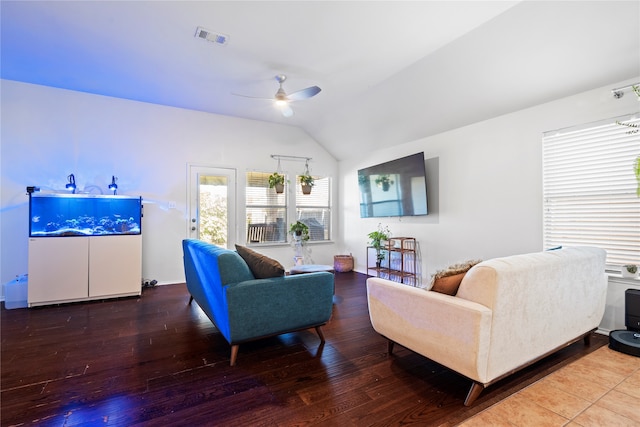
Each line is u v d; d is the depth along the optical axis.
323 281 2.53
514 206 3.34
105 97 4.37
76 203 3.79
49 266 3.61
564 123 2.96
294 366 2.16
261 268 2.38
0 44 3.01
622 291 2.64
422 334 1.94
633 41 2.29
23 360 2.25
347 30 2.72
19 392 1.84
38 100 4.02
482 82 3.19
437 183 4.23
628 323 2.49
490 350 1.65
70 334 2.75
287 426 1.54
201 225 5.02
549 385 1.90
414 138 4.55
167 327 2.94
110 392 1.84
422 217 4.45
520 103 3.22
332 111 4.83
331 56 3.17
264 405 1.71
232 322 2.14
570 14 2.28
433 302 1.84
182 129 4.87
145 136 4.62
